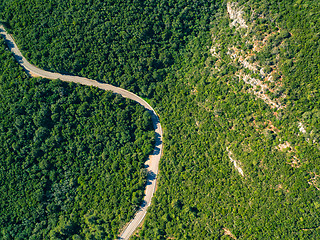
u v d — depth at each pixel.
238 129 94.06
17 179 100.75
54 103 105.44
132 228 102.12
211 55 106.12
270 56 87.12
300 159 81.31
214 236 88.94
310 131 79.94
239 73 95.12
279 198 82.62
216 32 106.38
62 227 99.25
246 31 93.44
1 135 99.19
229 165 95.19
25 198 100.81
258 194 85.94
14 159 100.38
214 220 91.31
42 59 104.94
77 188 106.25
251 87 92.06
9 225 98.94
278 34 86.44
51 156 104.88
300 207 79.88
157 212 100.06
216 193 93.38
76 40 106.56
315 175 79.06
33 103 101.69
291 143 83.19
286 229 80.50
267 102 88.88
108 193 104.50
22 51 105.50
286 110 85.25
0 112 99.31
